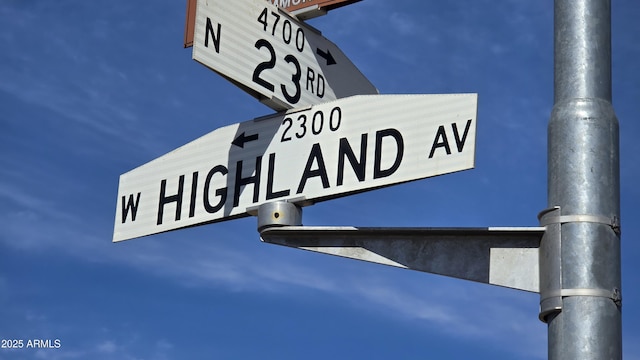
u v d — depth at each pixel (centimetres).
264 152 209
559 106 176
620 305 166
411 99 191
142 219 221
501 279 175
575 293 165
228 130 216
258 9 215
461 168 180
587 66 176
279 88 214
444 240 179
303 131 205
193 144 220
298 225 198
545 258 170
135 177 225
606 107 174
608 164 171
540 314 170
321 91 225
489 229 175
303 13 226
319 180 199
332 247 187
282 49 218
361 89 237
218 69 202
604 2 180
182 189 217
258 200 206
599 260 166
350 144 197
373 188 191
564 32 179
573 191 170
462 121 183
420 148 187
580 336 163
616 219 170
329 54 231
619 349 164
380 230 183
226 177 212
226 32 205
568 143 172
